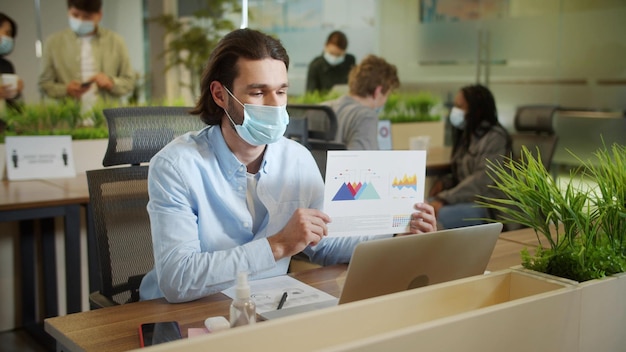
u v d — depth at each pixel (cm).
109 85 396
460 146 391
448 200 370
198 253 145
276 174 168
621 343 116
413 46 557
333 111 333
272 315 134
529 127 434
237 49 150
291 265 228
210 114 160
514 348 97
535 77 549
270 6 478
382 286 118
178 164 151
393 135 472
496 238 136
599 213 122
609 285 112
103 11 390
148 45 412
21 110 350
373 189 151
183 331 128
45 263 327
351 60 515
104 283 181
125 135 192
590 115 520
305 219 146
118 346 121
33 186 307
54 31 373
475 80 576
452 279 132
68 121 355
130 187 190
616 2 498
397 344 82
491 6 565
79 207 283
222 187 158
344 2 517
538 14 541
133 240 187
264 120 151
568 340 106
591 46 515
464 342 90
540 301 100
